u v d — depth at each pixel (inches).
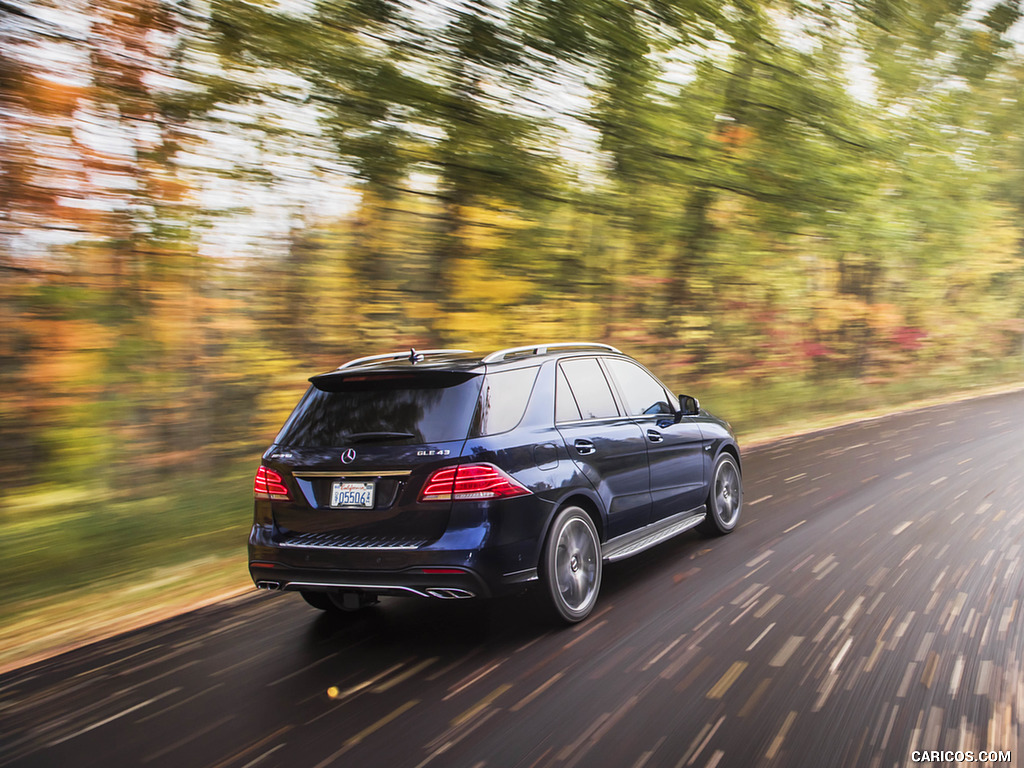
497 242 406.3
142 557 251.3
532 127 411.8
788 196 562.6
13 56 266.7
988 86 771.4
